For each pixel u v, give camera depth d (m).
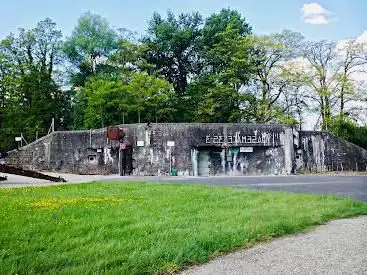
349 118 45.69
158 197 14.80
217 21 57.22
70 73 56.38
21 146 45.25
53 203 12.82
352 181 23.97
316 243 7.64
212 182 24.25
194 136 36.38
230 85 47.66
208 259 6.61
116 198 14.46
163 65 57.47
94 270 5.71
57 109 53.47
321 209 11.42
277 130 37.62
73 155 39.44
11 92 49.53
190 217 10.00
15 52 53.50
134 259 6.19
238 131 37.00
